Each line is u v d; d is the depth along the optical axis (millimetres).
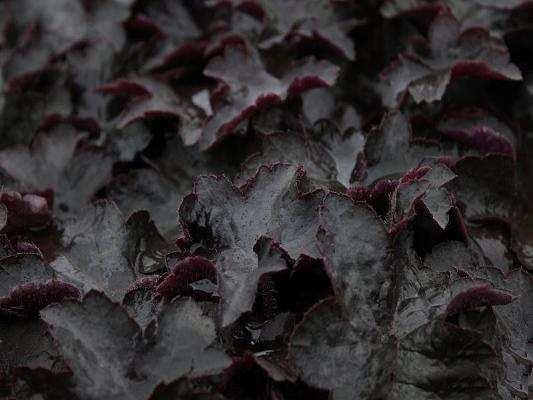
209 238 676
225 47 791
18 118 825
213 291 669
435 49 773
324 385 626
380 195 697
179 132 775
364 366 634
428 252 698
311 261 657
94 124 816
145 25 858
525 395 648
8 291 684
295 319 659
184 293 672
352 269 649
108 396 628
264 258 651
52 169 788
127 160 788
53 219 738
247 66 780
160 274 699
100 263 708
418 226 699
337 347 634
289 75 768
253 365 642
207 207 678
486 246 718
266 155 722
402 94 764
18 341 675
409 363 640
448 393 633
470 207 731
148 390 629
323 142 750
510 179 736
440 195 686
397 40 832
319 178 718
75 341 637
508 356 660
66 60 854
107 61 841
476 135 751
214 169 769
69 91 830
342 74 822
